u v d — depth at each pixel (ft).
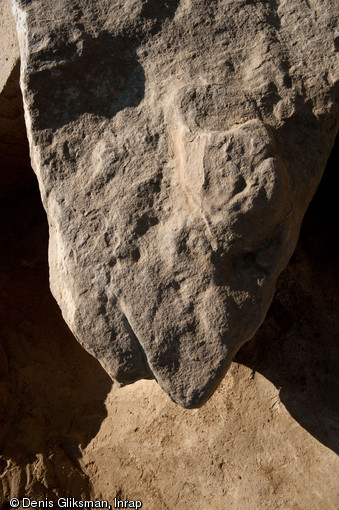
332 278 6.17
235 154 4.17
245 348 6.40
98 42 4.65
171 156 4.47
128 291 4.39
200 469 6.40
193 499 6.40
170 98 4.50
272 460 6.00
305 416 5.90
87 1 4.73
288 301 6.31
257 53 4.50
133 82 4.66
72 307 4.56
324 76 4.45
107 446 7.14
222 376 4.32
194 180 4.26
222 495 6.21
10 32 5.67
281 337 6.26
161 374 4.37
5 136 6.66
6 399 7.66
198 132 4.32
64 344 7.97
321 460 5.73
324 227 6.40
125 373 4.56
